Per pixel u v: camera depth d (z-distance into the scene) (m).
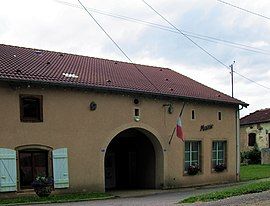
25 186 14.50
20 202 13.19
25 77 14.49
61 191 15.19
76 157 15.71
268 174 24.67
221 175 21.39
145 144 19.72
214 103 21.25
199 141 20.53
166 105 18.94
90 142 16.14
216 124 21.39
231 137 22.23
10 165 14.12
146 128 18.09
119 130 17.09
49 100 15.16
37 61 17.30
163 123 18.84
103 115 16.62
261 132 34.97
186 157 19.97
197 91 21.36
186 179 19.67
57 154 15.20
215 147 21.48
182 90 20.36
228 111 22.22
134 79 19.39
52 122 15.17
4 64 15.38
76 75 16.77
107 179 20.06
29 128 14.63
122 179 20.58
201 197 11.78
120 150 20.73
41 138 14.88
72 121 15.70
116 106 17.08
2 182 13.89
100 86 16.27
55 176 15.08
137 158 20.09
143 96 18.08
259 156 33.44
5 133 14.11
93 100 16.36
